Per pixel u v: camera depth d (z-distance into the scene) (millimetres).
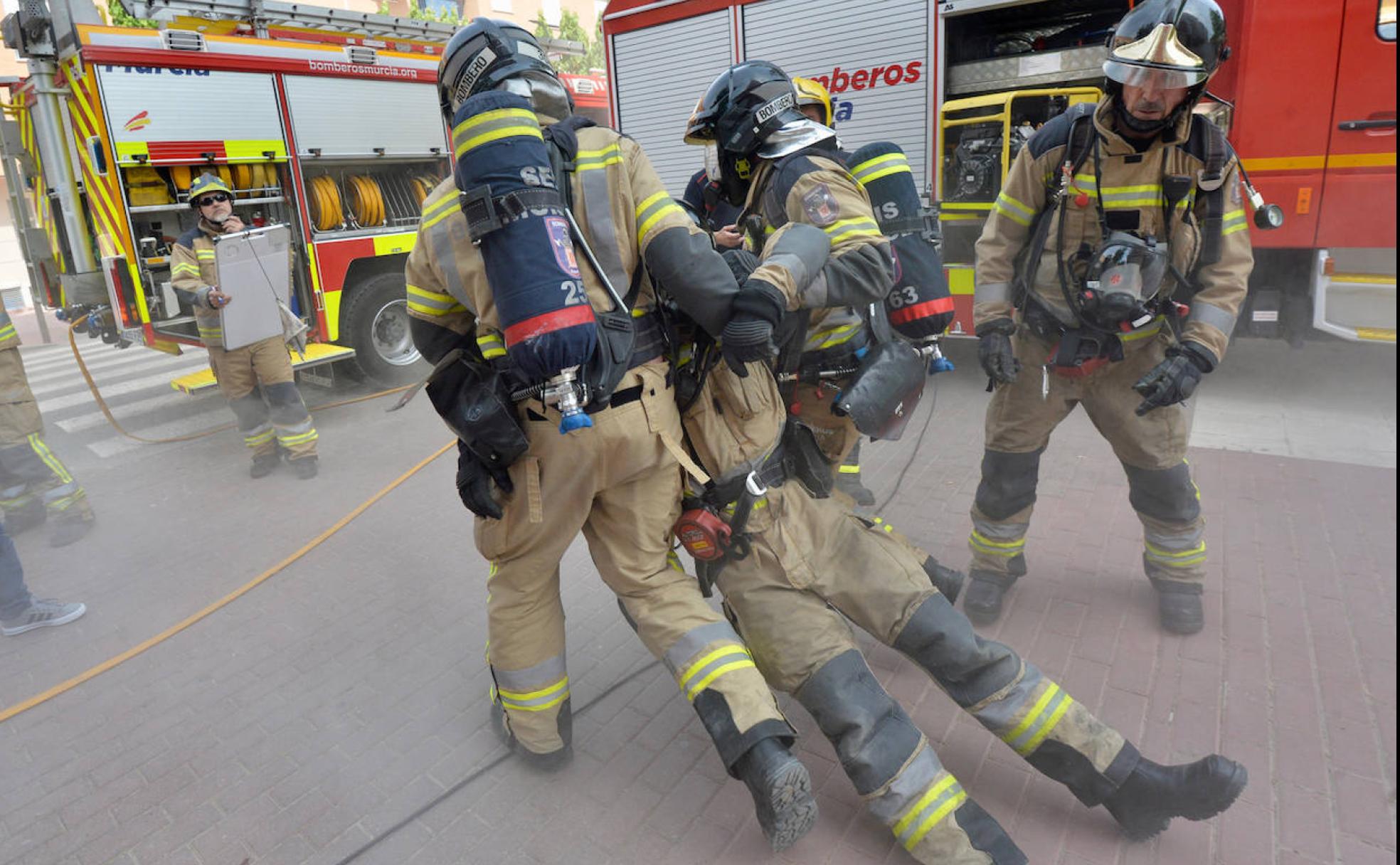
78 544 4074
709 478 1946
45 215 6773
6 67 14977
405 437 5559
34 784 2416
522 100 1644
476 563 3631
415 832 2135
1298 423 4508
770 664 1881
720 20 6391
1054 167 2395
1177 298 2496
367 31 7488
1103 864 1881
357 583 3512
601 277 1729
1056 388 2621
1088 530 3438
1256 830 1948
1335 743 2193
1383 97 4301
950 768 2189
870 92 5840
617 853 2020
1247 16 4531
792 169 2016
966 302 5672
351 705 2688
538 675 2174
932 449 4477
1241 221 2305
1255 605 2824
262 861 2082
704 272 1731
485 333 1825
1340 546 3166
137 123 5559
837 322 2342
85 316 6320
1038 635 2744
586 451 1793
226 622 3248
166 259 5867
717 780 2234
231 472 5062
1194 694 2414
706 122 2188
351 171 7020
